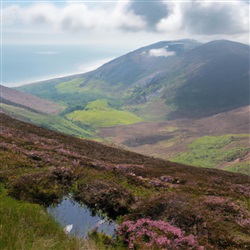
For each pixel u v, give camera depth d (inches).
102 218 593.6
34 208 530.9
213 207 610.2
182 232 517.3
